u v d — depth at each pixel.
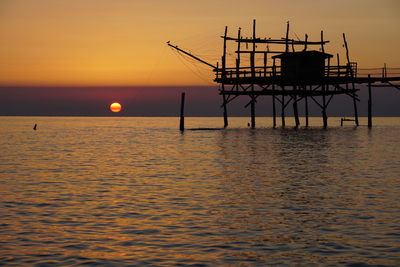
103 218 17.94
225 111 80.75
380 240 14.77
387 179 27.67
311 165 34.78
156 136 80.06
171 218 17.89
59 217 18.11
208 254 13.59
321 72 67.00
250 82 70.56
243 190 24.05
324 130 86.00
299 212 18.80
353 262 12.83
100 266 12.61
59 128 129.88
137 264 12.78
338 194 22.73
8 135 88.19
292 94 75.31
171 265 12.69
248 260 13.06
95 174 31.00
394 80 68.00
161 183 26.75
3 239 15.04
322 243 14.55
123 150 51.47
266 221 17.36
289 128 93.12
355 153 43.84
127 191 24.03
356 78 68.62
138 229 16.30
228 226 16.66
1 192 23.73
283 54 67.62
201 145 54.91
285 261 12.96
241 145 53.62
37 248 14.14
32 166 36.03
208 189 24.47
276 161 37.56
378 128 100.19
